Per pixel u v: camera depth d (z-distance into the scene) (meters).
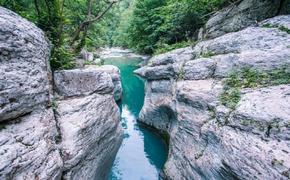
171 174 8.87
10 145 3.74
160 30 24.55
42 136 4.61
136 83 27.70
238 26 11.45
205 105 7.36
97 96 7.34
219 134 5.93
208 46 9.87
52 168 4.54
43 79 5.22
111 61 42.75
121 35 62.88
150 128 14.77
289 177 3.79
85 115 6.36
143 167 11.18
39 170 4.16
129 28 39.91
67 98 6.66
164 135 13.23
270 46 7.31
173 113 10.80
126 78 30.05
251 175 4.45
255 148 4.59
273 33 7.77
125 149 12.95
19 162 3.76
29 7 10.48
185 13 16.88
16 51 4.33
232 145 5.13
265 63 6.74
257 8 10.90
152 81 14.48
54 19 9.04
